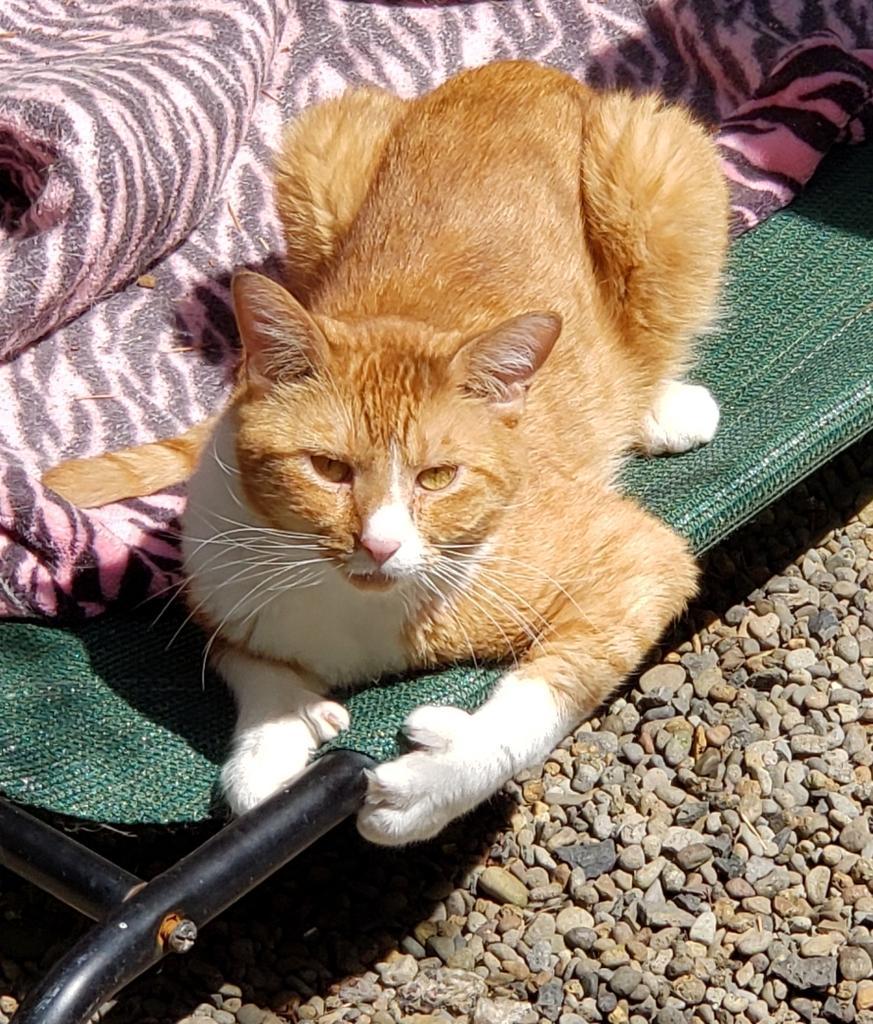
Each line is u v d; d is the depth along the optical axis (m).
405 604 0.97
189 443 1.11
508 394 0.97
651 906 1.05
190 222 1.25
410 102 1.20
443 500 0.95
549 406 1.05
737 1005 1.01
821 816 1.09
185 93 1.24
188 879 0.88
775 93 1.34
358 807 0.94
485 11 1.41
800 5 1.41
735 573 1.22
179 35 1.30
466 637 0.99
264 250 1.27
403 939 1.05
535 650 1.00
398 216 1.09
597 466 1.09
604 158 1.13
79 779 0.95
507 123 1.15
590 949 1.04
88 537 1.05
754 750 1.12
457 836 1.09
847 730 1.13
